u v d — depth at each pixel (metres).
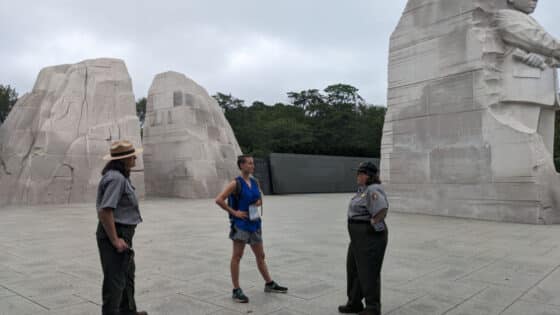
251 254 6.83
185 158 20.50
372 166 4.05
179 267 5.93
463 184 12.05
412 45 13.49
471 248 7.37
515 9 12.36
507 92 11.74
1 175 16.86
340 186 29.33
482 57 11.70
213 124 22.12
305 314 4.05
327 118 46.78
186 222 11.09
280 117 47.03
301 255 6.74
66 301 4.43
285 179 26.53
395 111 13.95
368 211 3.93
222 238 8.45
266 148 40.53
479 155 11.72
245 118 46.84
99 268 5.89
